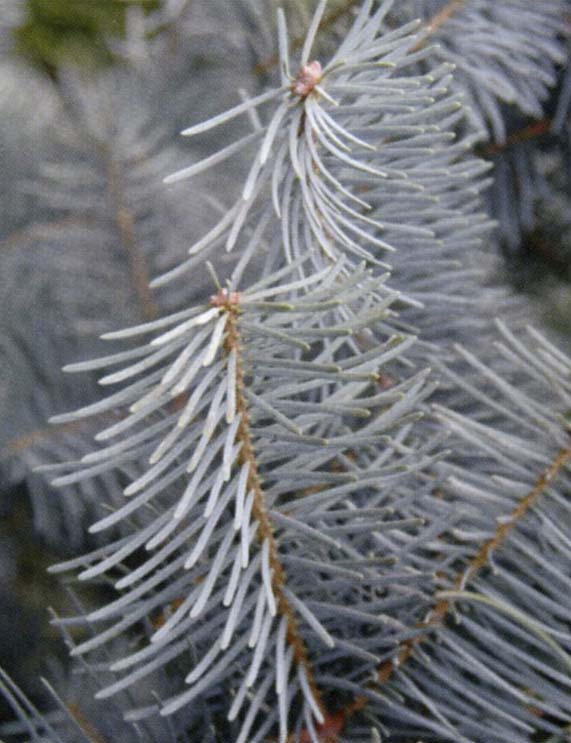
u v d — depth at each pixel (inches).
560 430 15.9
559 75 20.5
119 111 17.0
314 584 14.8
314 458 14.4
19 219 16.9
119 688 13.9
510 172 21.3
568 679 14.8
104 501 16.9
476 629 15.1
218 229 13.9
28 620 16.8
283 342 13.4
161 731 15.4
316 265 15.2
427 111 15.3
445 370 16.5
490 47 19.4
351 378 13.4
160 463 13.3
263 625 14.3
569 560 15.7
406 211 17.3
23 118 16.7
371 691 14.9
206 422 13.1
